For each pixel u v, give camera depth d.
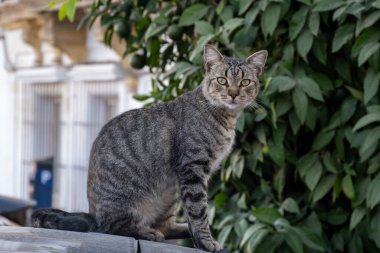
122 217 4.90
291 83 5.06
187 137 5.00
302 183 5.64
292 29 5.18
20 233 3.75
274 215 5.18
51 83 13.74
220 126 5.16
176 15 5.98
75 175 13.25
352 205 5.16
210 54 5.28
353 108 5.21
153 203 5.03
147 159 4.95
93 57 12.49
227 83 5.18
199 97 5.20
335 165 5.27
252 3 5.28
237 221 5.42
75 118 13.13
